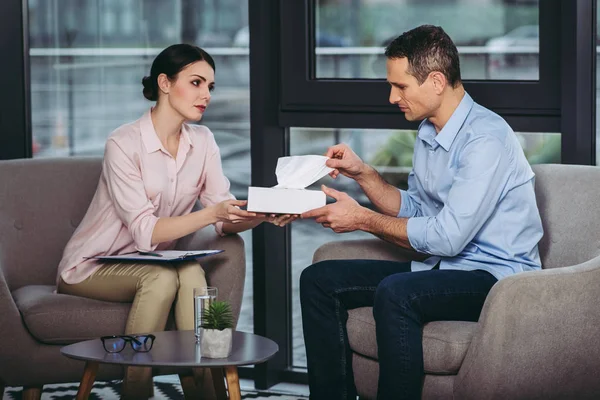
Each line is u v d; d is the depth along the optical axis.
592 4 4.06
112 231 4.07
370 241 3.97
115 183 4.03
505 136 3.59
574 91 4.08
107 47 4.92
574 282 3.28
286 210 3.67
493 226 3.61
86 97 4.97
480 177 3.50
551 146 4.29
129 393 3.71
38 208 4.36
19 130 4.99
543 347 3.27
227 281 4.02
